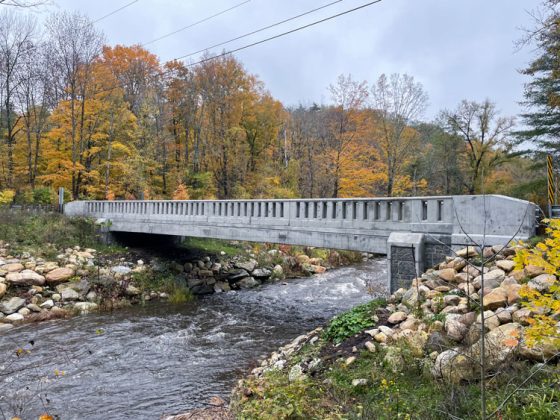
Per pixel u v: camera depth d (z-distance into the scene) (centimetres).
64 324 1408
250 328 1390
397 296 941
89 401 823
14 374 952
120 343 1212
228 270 2280
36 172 3312
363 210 1275
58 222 2269
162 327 1398
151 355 1110
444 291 846
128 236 2439
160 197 3572
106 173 3100
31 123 3459
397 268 1113
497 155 3388
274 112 4050
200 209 1912
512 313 631
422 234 1075
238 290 2098
